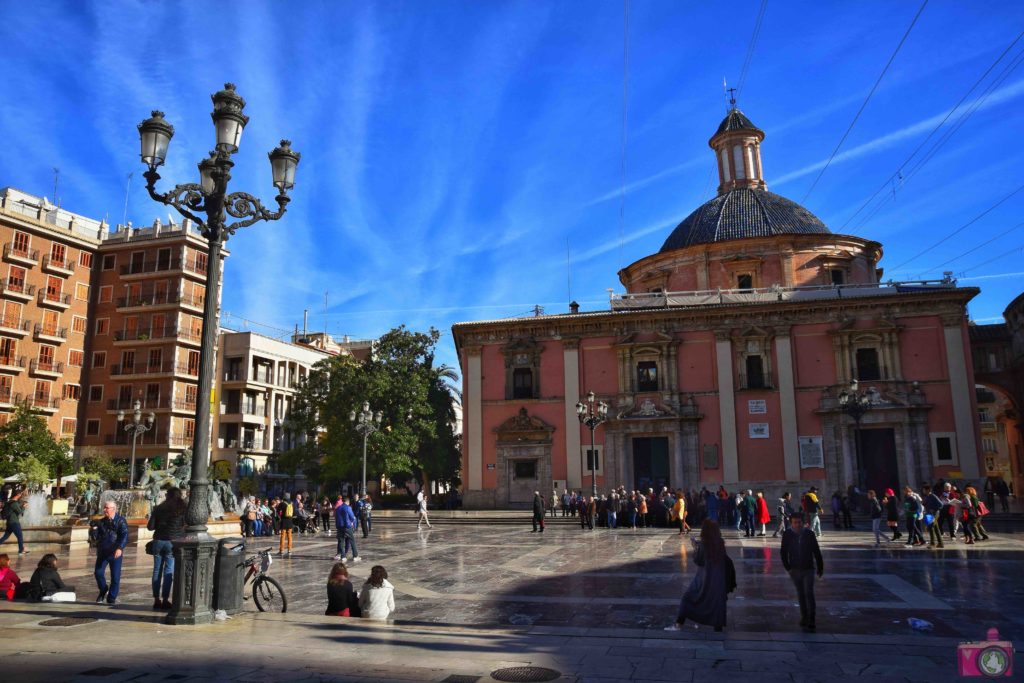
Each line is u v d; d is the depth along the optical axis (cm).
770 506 3575
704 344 3825
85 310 5638
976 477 3394
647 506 3197
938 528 1983
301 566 1766
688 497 3195
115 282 5722
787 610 1102
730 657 747
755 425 3681
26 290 5172
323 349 7312
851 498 3156
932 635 925
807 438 3619
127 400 5528
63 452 4334
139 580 1480
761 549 2019
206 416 984
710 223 4416
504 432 3900
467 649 784
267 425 6347
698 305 3809
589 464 3797
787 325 3738
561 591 1332
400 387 4447
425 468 4900
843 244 4162
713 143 4912
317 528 3086
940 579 1388
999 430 6750
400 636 855
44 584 1134
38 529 2197
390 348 4631
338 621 963
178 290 5584
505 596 1283
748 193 4541
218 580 988
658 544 2223
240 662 716
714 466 3684
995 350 4588
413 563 1791
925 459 3472
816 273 4094
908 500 2038
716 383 3766
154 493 2678
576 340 3947
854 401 3119
